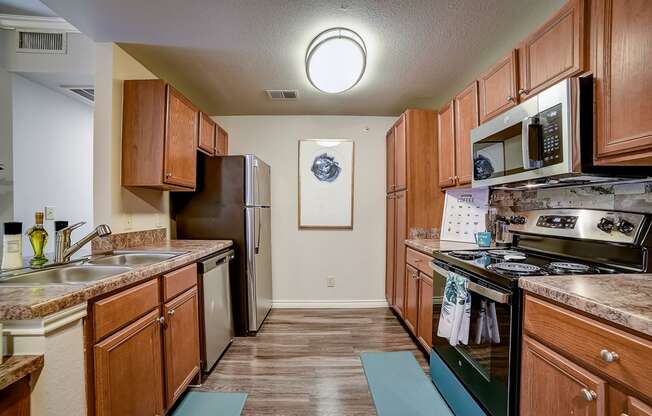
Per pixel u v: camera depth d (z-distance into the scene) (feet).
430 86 8.89
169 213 8.99
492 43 6.64
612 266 4.45
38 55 7.69
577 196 5.36
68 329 3.32
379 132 11.66
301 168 11.65
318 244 11.73
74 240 10.87
